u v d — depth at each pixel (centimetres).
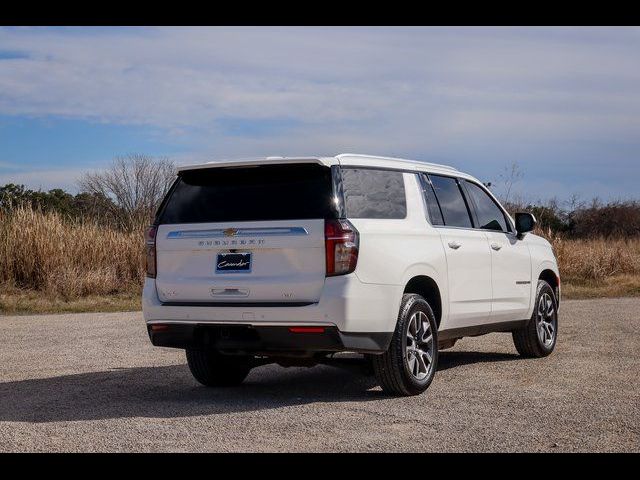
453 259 814
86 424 632
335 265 679
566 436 586
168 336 734
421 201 796
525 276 953
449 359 989
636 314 1481
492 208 936
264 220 701
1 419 652
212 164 725
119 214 2520
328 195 693
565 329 1260
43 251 1914
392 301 714
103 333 1282
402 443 570
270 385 827
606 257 2339
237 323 700
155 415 667
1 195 2122
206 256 721
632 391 752
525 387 781
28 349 1101
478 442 572
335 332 677
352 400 729
